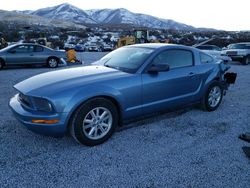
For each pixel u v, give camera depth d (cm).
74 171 331
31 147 391
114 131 422
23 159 356
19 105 396
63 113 361
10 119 505
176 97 495
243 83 967
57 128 362
